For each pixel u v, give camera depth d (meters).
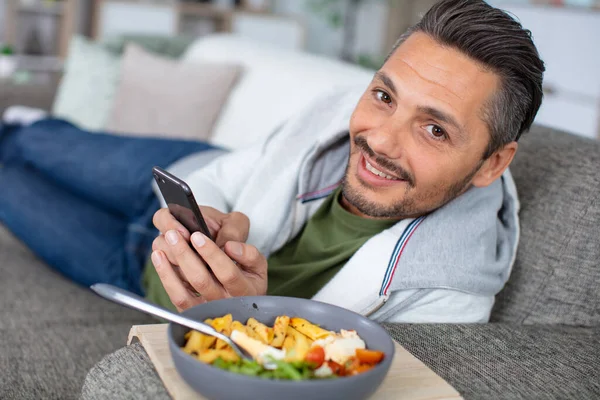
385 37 6.32
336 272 1.11
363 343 0.68
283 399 0.57
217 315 0.72
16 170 1.79
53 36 5.04
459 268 1.01
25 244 1.67
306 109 1.28
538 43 4.20
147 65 2.34
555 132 1.32
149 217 1.58
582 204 1.14
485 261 1.04
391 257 1.00
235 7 5.52
